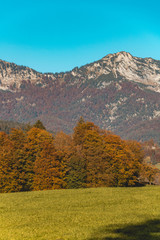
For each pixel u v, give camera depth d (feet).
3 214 146.82
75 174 268.41
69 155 284.00
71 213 146.30
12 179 254.68
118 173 280.51
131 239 96.99
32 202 185.98
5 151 266.36
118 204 173.88
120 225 117.70
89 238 99.09
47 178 264.72
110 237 99.86
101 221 125.49
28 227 116.16
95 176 277.44
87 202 182.91
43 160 271.08
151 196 206.90
